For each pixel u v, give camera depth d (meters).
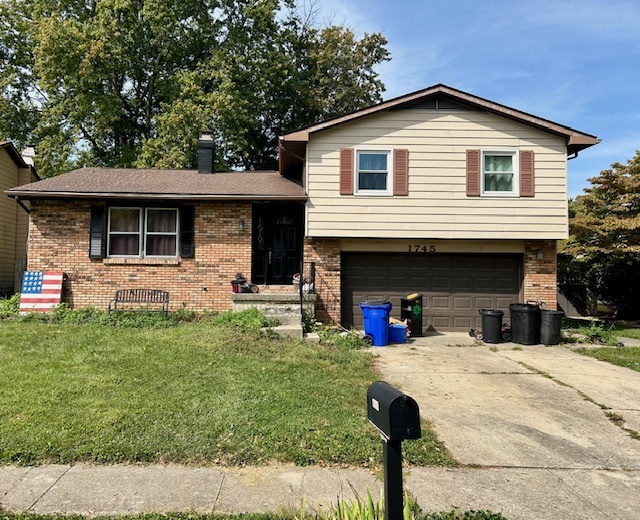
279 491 3.40
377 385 2.26
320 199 11.39
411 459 4.01
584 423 5.10
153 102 24.97
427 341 10.53
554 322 10.13
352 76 29.78
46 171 20.64
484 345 10.10
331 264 11.68
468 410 5.49
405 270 12.00
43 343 7.87
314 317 11.20
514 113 11.29
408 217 11.38
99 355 7.14
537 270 11.71
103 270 11.55
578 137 11.26
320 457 3.93
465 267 12.01
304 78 28.14
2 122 22.25
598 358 8.73
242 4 24.22
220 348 7.88
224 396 5.38
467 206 11.39
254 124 23.09
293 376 6.46
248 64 23.16
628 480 3.76
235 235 11.83
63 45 19.17
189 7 22.39
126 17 21.47
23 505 3.15
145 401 5.12
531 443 4.50
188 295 11.68
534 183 11.42
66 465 3.75
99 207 11.59
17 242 16.45
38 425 4.37
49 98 22.75
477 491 3.50
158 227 11.88
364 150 11.47
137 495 3.31
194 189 11.98
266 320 9.91
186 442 4.12
